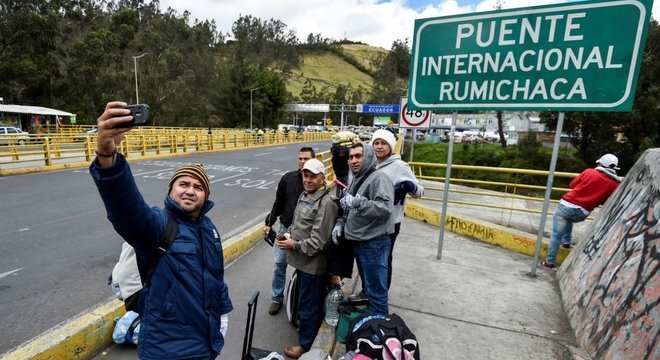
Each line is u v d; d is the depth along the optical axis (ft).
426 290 11.68
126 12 181.16
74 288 12.30
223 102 178.70
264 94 187.11
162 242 5.38
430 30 13.41
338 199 9.20
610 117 62.18
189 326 5.48
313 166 8.78
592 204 12.86
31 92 131.13
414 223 20.99
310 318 8.82
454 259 14.69
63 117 124.77
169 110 167.84
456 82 13.21
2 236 17.84
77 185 32.17
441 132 194.59
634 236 8.30
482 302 10.93
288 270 14.43
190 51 239.91
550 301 11.06
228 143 88.53
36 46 134.72
